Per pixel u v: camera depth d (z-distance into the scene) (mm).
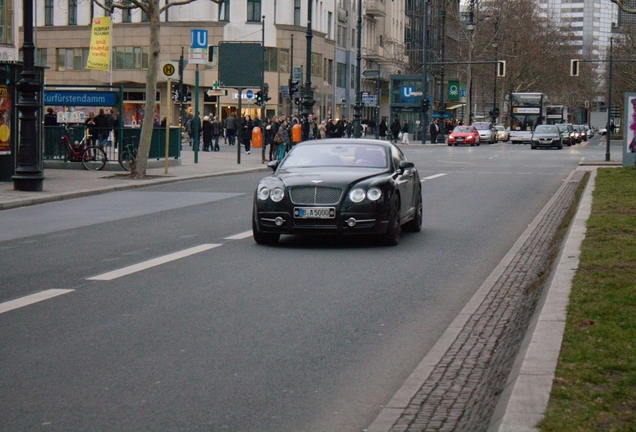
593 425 5008
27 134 24359
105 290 10789
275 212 14289
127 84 81312
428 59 129250
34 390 6742
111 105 33781
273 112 81500
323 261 13148
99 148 33469
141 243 15125
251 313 9523
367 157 15492
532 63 111312
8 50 39156
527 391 5664
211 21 78938
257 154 51500
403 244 15070
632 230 13883
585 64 167375
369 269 12461
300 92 58844
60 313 9500
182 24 79188
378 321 9219
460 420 5930
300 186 14281
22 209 21312
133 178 29797
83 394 6648
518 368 6301
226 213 20062
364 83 105125
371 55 104688
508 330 8602
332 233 14203
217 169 35469
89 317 9289
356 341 8359
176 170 34469
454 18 102312
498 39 107500
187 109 79500
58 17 83125
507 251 14289
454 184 29156
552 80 128000
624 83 112375
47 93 34156
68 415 6156
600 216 15953
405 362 7645
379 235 14891
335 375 7223
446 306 10008
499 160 47875
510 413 5242
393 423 5918
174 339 8367
